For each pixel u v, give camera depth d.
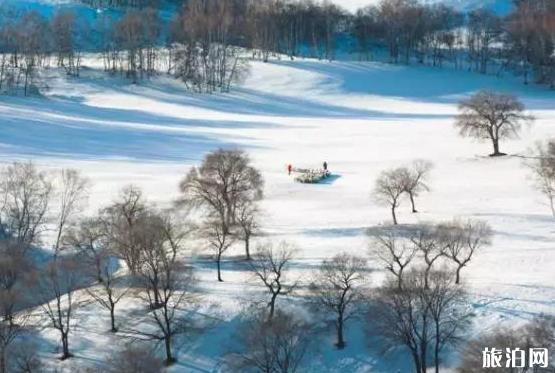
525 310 67.94
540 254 81.31
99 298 73.50
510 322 65.94
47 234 93.31
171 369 66.56
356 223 95.31
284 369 63.12
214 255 85.25
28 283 74.25
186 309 72.69
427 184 113.75
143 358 63.56
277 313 68.31
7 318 69.12
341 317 68.19
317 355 67.62
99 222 87.19
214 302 73.44
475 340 62.25
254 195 97.62
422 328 67.12
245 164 100.88
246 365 65.00
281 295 73.31
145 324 71.56
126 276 78.88
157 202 102.50
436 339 64.44
